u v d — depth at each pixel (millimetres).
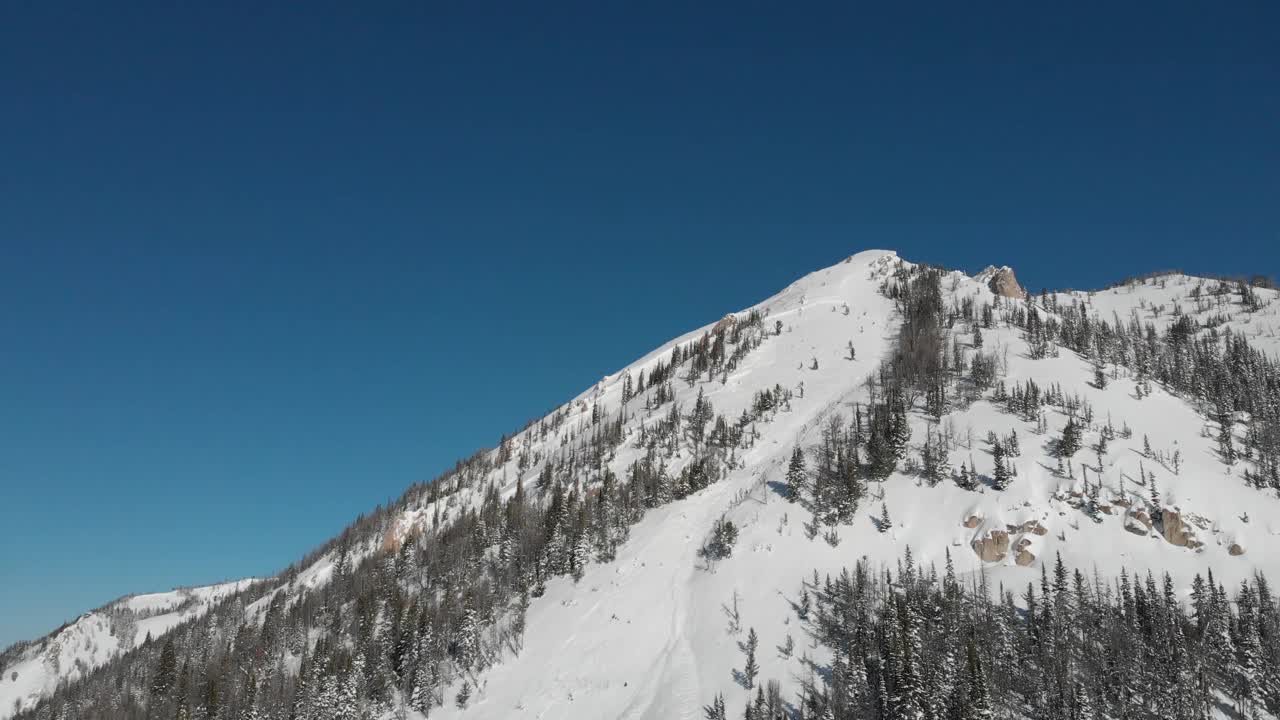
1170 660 98750
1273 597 116438
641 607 128125
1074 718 90250
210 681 168375
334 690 128875
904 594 119750
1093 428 165125
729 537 140625
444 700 118500
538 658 119750
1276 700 94625
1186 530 133875
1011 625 111562
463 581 161375
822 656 107250
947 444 168750
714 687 104688
